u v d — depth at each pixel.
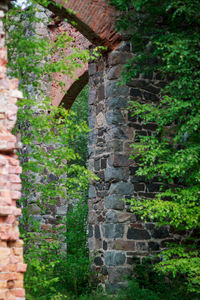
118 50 9.05
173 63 7.86
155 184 8.91
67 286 8.83
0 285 4.24
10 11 7.12
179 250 7.82
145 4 8.32
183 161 7.52
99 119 9.34
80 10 8.77
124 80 8.55
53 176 12.85
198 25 8.12
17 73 7.30
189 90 7.89
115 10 9.03
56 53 12.62
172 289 8.23
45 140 7.48
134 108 8.36
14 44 7.23
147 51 8.96
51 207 12.87
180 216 7.98
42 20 7.71
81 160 17.28
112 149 8.75
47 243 7.89
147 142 8.39
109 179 8.72
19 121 7.39
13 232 4.41
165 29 8.48
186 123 7.70
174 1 7.85
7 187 4.41
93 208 9.22
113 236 8.46
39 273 6.95
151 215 7.59
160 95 9.23
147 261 8.54
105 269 8.60
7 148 4.48
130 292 7.94
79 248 11.55
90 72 9.83
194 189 7.61
